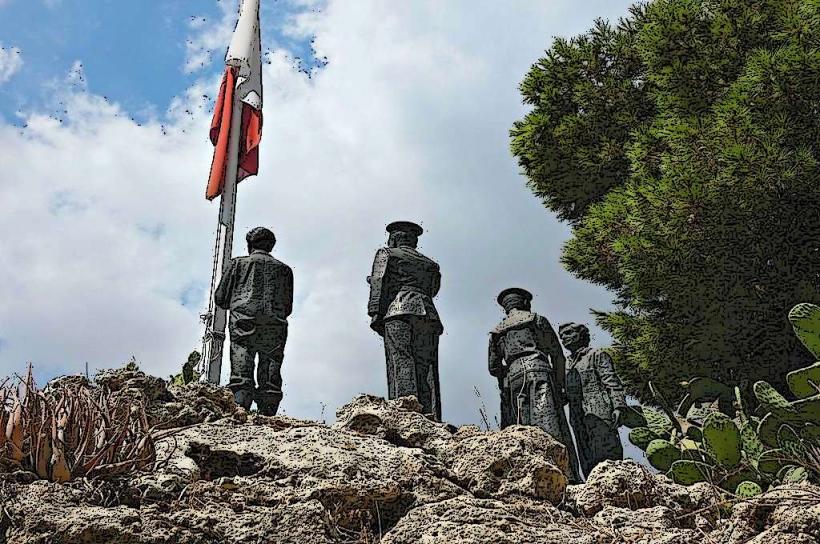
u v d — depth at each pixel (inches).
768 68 548.1
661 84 631.2
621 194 634.8
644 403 633.0
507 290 426.6
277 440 233.9
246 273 394.9
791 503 192.7
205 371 393.4
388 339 394.9
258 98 518.9
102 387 245.4
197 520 184.9
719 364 586.9
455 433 270.2
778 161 528.4
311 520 191.8
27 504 172.4
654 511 214.8
